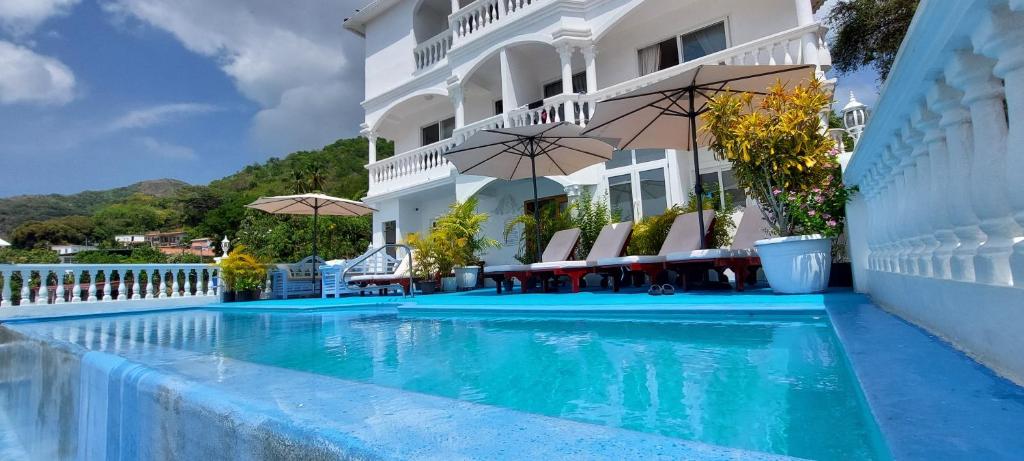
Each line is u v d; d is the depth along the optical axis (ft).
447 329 16.20
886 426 3.50
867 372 5.30
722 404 5.77
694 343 10.61
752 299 15.56
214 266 39.32
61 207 339.16
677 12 39.29
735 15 36.83
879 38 49.67
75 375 8.54
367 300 31.37
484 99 51.75
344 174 187.73
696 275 25.84
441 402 3.93
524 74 44.24
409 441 2.92
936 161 7.46
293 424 3.47
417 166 50.08
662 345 10.57
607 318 16.34
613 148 32.09
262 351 12.46
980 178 5.58
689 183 35.06
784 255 16.79
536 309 18.21
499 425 3.21
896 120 8.48
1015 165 4.66
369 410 3.70
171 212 266.98
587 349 10.58
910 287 9.41
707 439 4.54
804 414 5.20
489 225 48.34
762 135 16.96
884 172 10.98
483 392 7.09
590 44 38.09
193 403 4.64
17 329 17.15
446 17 56.44
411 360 10.23
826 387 6.31
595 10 37.99
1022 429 3.31
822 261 16.57
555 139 29.99
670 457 2.50
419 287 38.42
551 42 38.40
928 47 5.82
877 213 13.12
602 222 33.86
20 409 13.04
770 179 17.74
